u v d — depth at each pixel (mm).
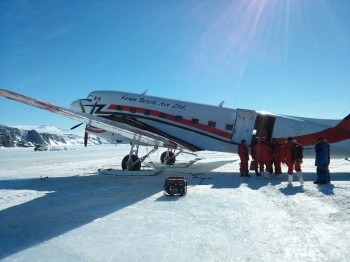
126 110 16172
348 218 6262
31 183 11523
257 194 8969
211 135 15062
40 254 4535
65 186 10688
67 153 45250
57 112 11164
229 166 18359
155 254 4508
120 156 34312
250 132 14656
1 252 4625
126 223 6086
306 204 7547
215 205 7566
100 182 11570
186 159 24812
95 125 12484
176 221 6195
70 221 6262
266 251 4586
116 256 4438
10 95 9773
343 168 16328
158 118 15703
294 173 14211
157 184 10977
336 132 14469
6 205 7738
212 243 4945
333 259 4266
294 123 14625
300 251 4574
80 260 4305
